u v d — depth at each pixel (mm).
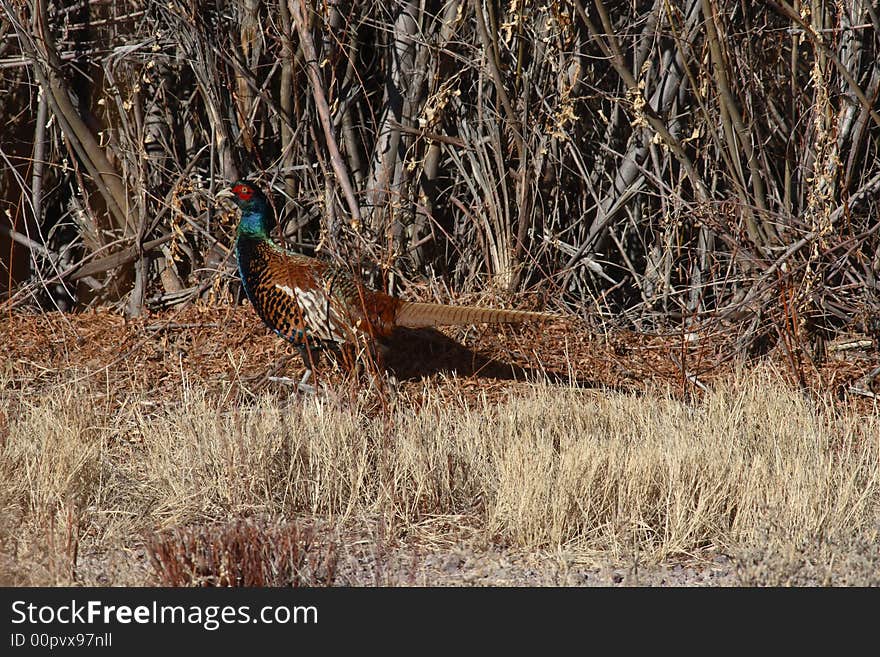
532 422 11883
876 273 15039
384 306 12875
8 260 17688
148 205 16328
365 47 16984
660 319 16656
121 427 12148
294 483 10547
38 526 9336
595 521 9953
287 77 16203
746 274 15898
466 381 14383
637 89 14938
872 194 15461
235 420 11039
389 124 16234
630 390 14531
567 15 14875
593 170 17484
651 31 15969
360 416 11984
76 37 16922
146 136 16484
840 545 9078
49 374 14164
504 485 9969
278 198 16703
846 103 15109
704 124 16234
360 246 15547
